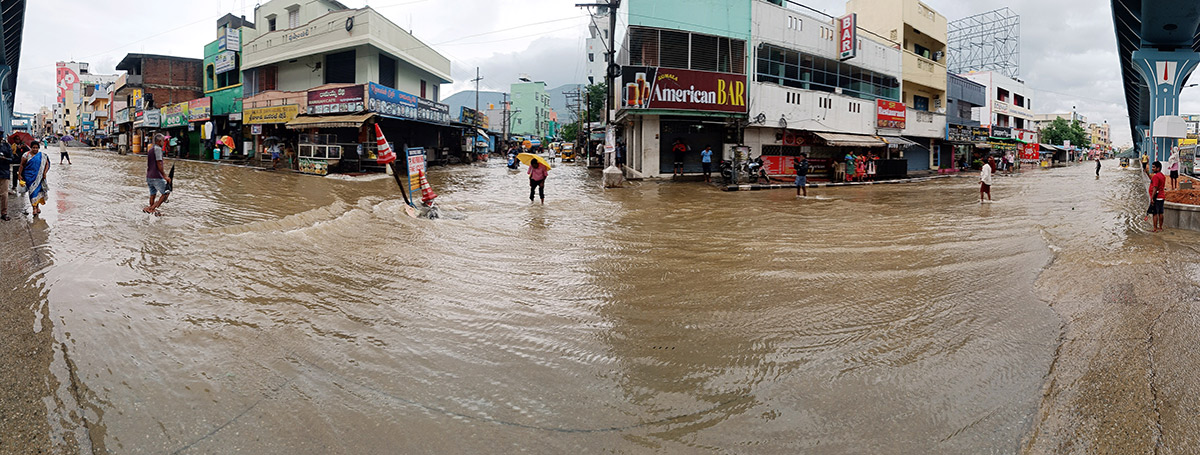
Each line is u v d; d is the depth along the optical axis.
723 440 2.90
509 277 6.25
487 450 2.75
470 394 3.33
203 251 6.57
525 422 3.03
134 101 37.38
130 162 24.86
